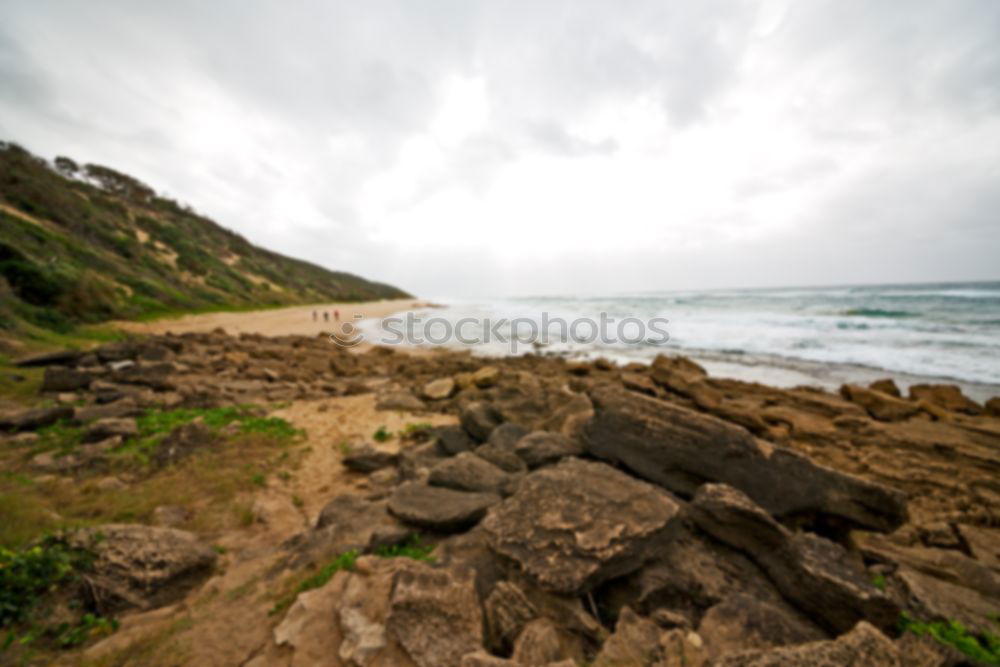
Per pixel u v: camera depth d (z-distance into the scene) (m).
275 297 55.66
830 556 3.07
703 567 3.25
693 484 4.46
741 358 18.80
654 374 12.91
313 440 7.80
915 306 33.78
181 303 33.75
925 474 6.59
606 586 3.07
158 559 3.52
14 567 3.01
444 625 2.55
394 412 10.12
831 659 2.10
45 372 9.14
